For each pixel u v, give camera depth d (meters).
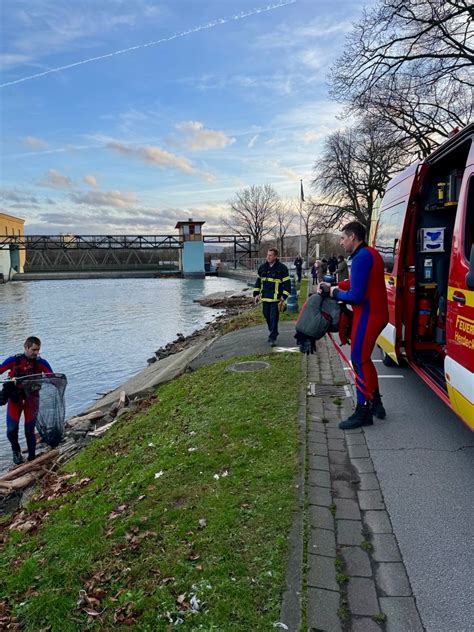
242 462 4.54
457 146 4.71
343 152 46.84
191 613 2.70
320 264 27.77
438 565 3.03
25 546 3.98
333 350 9.52
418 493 3.93
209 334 16.47
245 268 70.75
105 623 2.75
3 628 2.87
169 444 5.48
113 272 69.56
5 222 76.38
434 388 5.25
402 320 6.32
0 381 7.46
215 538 3.36
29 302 34.69
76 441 7.79
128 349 17.16
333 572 2.95
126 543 3.51
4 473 7.15
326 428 5.36
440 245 6.13
